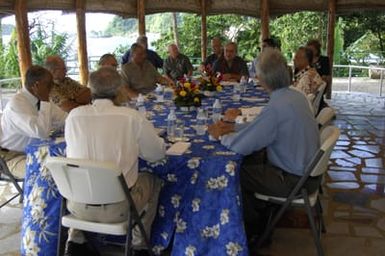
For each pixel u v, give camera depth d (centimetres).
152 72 466
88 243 232
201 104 322
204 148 216
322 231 266
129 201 184
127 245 192
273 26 1199
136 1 729
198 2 749
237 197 200
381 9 718
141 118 191
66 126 193
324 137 228
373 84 1032
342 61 1152
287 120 208
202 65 568
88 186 180
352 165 399
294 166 213
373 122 588
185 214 208
